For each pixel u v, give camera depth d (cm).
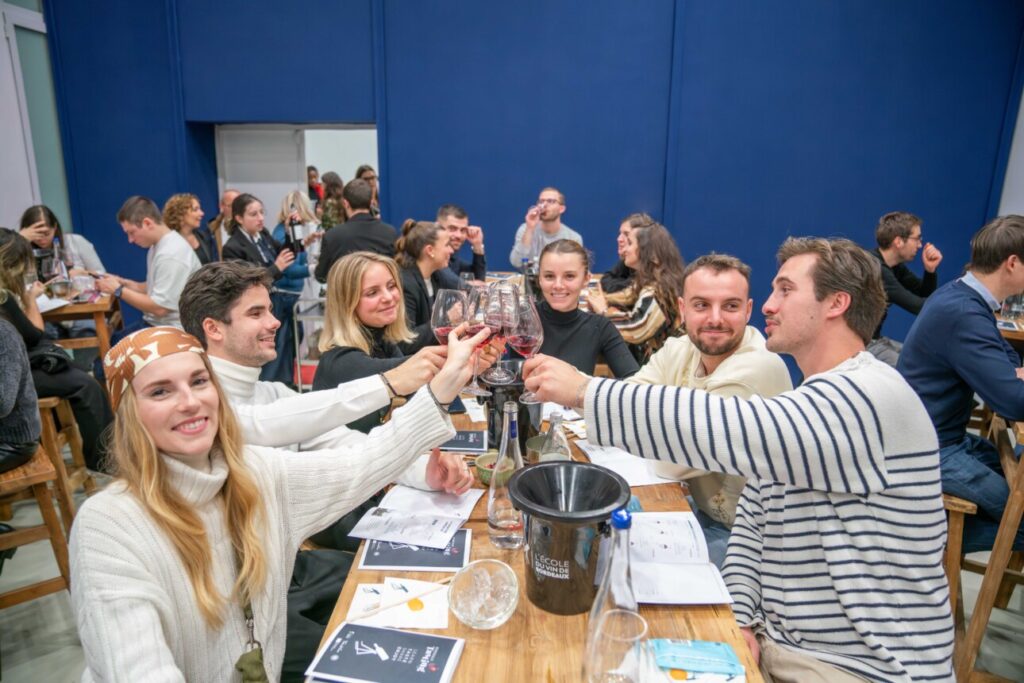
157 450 103
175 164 543
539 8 498
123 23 522
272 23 515
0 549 211
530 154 522
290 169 588
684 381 196
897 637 111
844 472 110
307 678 92
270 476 118
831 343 125
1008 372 184
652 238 304
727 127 498
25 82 506
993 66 463
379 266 204
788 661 117
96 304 342
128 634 93
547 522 101
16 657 212
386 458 128
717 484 167
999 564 182
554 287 236
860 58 476
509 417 130
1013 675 203
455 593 110
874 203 497
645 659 93
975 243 208
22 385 211
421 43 511
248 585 108
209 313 161
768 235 513
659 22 490
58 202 548
